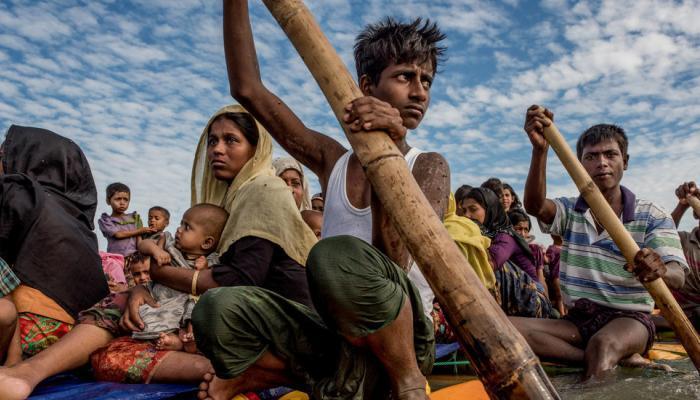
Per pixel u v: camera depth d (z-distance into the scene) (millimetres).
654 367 3346
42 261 2707
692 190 5051
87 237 3023
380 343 1710
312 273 1688
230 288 1827
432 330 1928
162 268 2674
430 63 2176
